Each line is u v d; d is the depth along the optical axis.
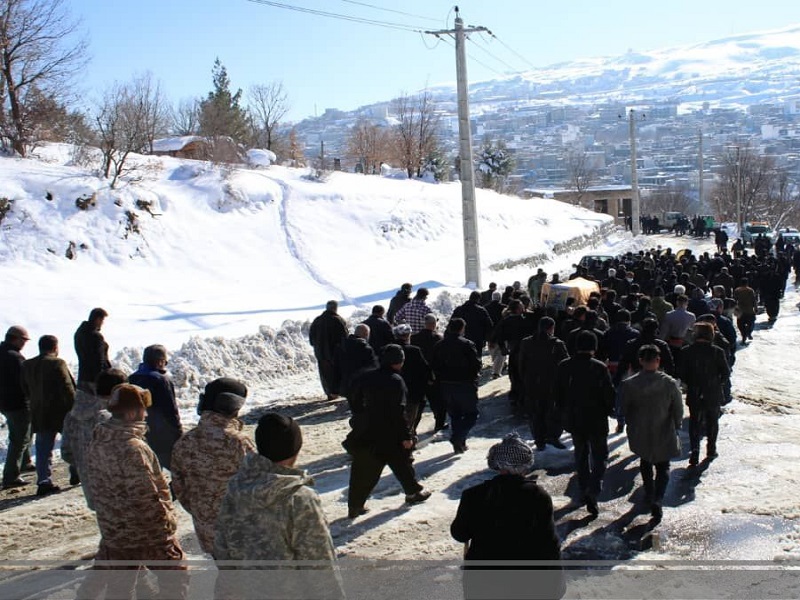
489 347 15.60
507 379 15.41
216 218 28.27
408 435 8.05
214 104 48.19
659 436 7.75
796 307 26.34
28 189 23.50
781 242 41.31
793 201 102.25
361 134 59.34
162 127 44.78
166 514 5.17
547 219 48.19
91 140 28.28
